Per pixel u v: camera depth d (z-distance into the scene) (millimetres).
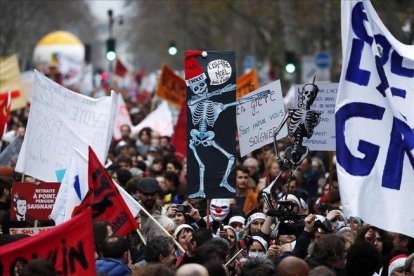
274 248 12852
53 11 99125
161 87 29344
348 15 11852
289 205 13547
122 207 12781
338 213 14828
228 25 77750
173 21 93562
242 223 15555
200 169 14656
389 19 31656
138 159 22297
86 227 10211
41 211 14516
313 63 44094
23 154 14984
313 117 13750
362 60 11812
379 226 11578
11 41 77750
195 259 12469
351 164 11641
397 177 11617
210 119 14625
